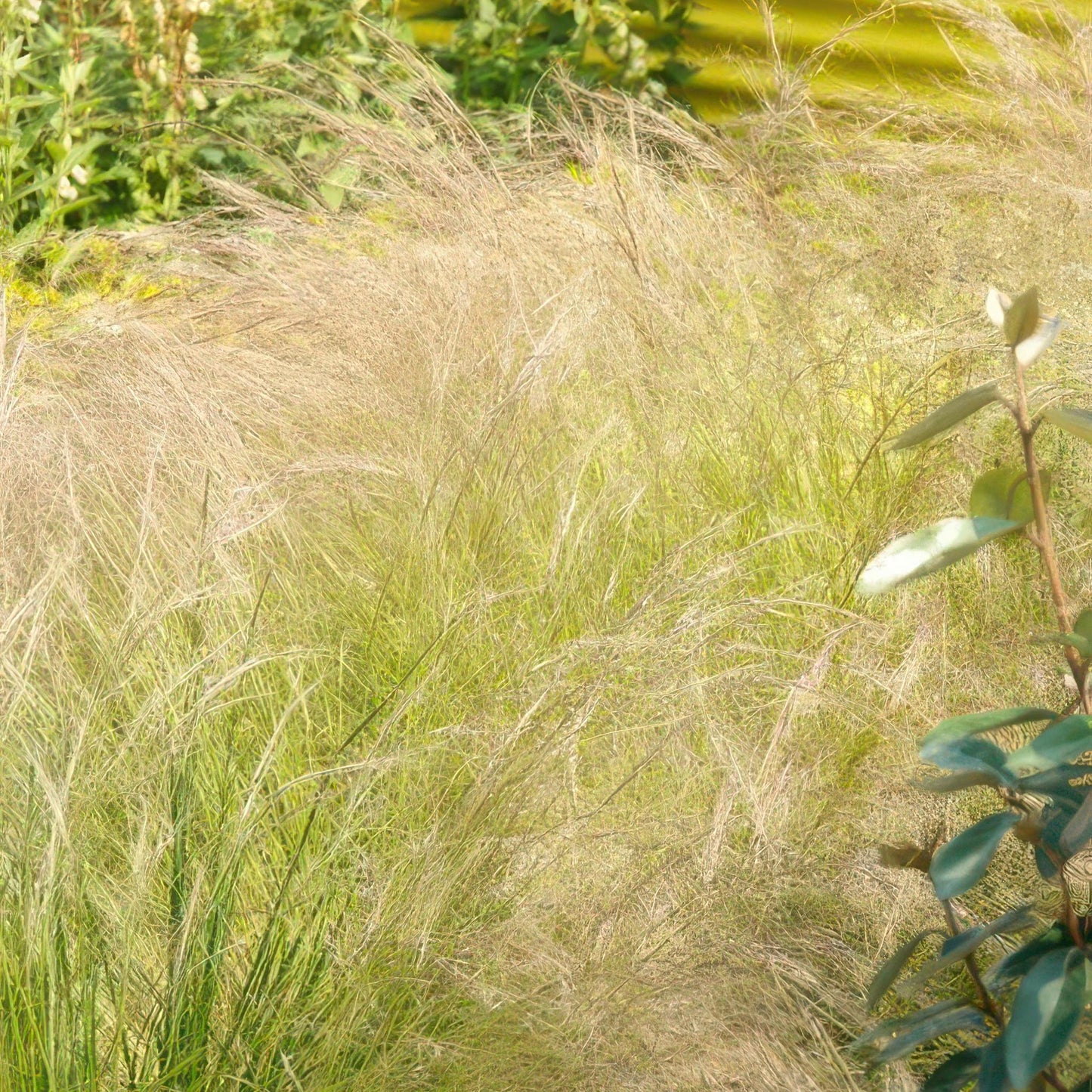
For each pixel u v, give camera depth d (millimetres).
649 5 7102
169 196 6008
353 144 5332
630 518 3119
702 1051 2283
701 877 2396
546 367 3527
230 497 2814
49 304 4844
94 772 2367
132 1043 2266
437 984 2311
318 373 3738
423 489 3178
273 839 2387
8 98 5633
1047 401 3168
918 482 3166
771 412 3555
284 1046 2252
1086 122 4621
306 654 2611
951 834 2430
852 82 7324
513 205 4598
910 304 3746
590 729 2549
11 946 2229
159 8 5797
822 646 2713
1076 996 1920
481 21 6758
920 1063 2311
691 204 4730
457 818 2393
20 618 2434
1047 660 2654
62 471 3055
